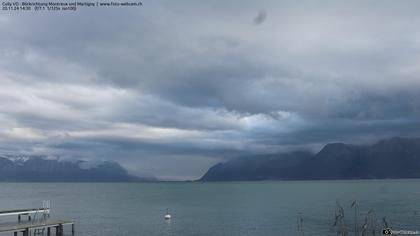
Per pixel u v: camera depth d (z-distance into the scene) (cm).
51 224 9331
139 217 14075
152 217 14038
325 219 12388
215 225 11594
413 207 15525
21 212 10200
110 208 18225
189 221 12656
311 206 17212
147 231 10644
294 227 10825
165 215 14488
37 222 9462
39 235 9875
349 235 9338
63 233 10281
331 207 16475
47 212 10825
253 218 13125
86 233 10356
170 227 11344
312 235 9500
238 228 10925
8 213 9938
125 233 10344
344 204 17700
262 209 16325
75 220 13300
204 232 10344
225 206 18338
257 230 10506
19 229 8625
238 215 14150
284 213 14488
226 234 9994
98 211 16688
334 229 10306
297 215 13662
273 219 12688
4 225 9400
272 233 9988
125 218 13788
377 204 17162
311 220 12181
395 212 13725
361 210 14700
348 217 12525
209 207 17912
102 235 10031
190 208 17588
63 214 15400
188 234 10081
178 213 15350
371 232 9538
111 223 12381
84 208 18338
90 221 12988
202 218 13425
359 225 10525
